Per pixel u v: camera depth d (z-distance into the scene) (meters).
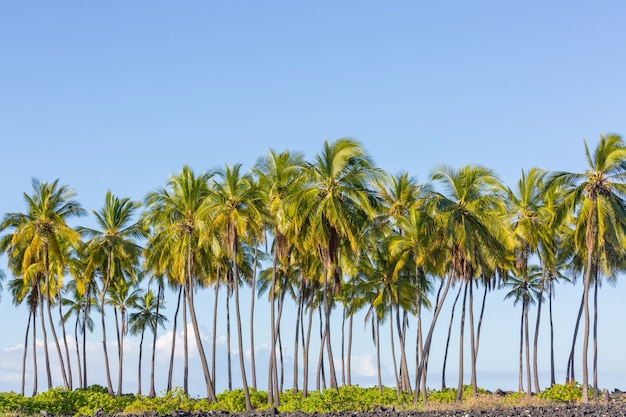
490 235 48.81
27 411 42.94
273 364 50.84
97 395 48.91
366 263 61.09
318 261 55.12
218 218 48.34
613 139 45.41
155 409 45.28
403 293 61.72
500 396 54.62
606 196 45.59
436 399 52.91
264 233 51.09
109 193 64.31
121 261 66.44
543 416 30.88
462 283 51.72
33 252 57.69
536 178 54.72
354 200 44.88
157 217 55.22
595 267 57.06
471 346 51.84
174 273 54.66
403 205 57.50
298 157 50.09
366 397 48.47
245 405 51.50
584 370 46.38
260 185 49.97
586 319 46.34
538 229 54.59
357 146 44.38
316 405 43.47
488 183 49.41
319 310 74.12
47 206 58.38
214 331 61.66
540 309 58.22
